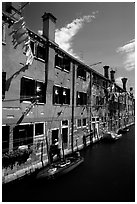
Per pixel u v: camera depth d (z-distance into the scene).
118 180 12.38
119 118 42.03
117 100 39.53
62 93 17.23
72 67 19.23
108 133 27.36
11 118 11.02
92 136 24.61
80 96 21.59
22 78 12.05
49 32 14.88
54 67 15.73
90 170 14.30
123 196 10.05
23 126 12.23
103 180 12.30
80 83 21.14
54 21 15.60
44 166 13.70
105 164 15.97
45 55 14.67
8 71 10.81
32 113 12.89
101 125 28.58
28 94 12.77
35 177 11.57
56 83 16.16
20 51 11.77
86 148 21.92
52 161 14.72
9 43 10.92
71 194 10.12
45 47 14.69
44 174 11.47
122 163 16.39
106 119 31.31
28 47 11.05
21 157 11.47
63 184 11.43
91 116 24.25
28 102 12.55
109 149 21.97
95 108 26.09
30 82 13.00
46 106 14.53
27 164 12.18
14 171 11.04
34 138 13.10
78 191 10.55
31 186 10.92
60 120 16.61
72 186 11.20
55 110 15.87
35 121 13.18
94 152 20.25
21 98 11.92
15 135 11.55
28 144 12.49
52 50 15.26
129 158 18.03
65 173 12.98
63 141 17.36
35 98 13.12
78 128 20.36
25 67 12.14
